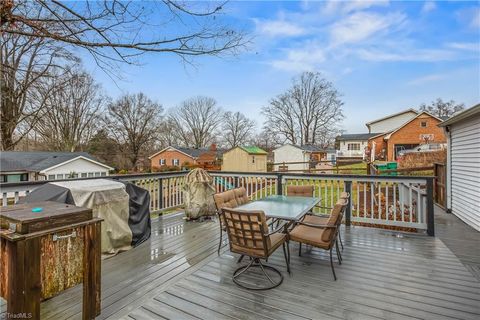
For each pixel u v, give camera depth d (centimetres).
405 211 483
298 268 288
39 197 286
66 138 1800
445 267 288
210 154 2822
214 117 3591
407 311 206
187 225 466
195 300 224
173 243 371
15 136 1126
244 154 2070
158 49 294
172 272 278
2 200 307
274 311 207
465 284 250
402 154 1438
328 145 3150
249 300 224
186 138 3531
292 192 436
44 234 155
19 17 231
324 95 3069
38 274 152
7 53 544
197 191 495
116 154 2512
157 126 2820
